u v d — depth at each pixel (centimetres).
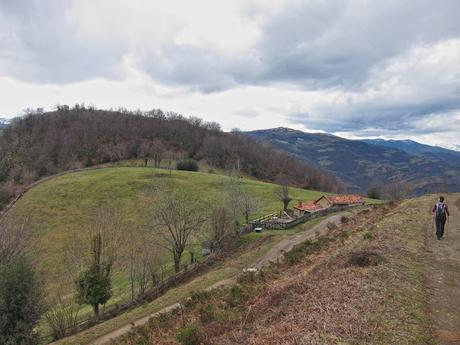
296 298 1608
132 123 17325
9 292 2600
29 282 2723
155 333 2162
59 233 6388
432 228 2525
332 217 5656
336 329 1155
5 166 11912
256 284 2477
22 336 2606
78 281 3600
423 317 1216
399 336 1099
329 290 1496
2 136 14912
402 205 4038
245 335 1373
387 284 1466
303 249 3036
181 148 15762
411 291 1409
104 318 3497
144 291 4012
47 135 14688
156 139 15338
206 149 15588
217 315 1969
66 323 3403
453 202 4050
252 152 16050
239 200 6269
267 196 8219
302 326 1232
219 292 2556
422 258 1830
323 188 15188
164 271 4628
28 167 11769
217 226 5019
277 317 1456
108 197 7812
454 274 1614
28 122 16138
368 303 1308
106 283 3631
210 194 7906
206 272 4122
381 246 2006
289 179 14800
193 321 2055
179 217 4869
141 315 2973
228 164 13838
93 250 3819
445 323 1189
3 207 7494
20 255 3372
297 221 5591
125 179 8838
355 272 1642
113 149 13800
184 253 5216
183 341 1552
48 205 7506
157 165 12219
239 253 4509
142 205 7356
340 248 2428
